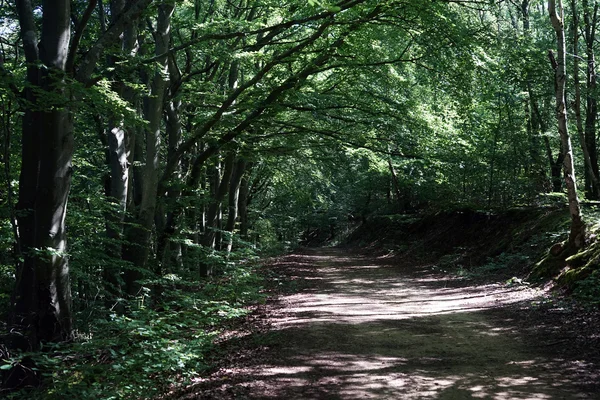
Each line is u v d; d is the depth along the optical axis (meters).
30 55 9.44
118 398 6.08
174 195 15.48
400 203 34.53
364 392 5.89
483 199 23.98
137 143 17.78
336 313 11.40
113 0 14.52
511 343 8.13
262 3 16.59
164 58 13.33
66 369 6.67
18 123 11.92
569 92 18.89
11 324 8.91
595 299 9.70
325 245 52.72
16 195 11.84
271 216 46.47
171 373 7.20
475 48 13.02
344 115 16.08
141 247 13.32
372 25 13.99
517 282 13.88
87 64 9.78
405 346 8.15
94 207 14.37
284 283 18.17
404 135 15.83
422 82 16.09
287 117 17.92
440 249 23.97
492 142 20.27
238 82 22.28
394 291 15.79
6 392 7.86
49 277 9.09
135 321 7.80
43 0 9.30
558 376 6.27
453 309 11.72
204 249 14.42
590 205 17.38
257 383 6.28
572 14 17.86
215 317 10.78
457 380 6.29
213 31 13.34
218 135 16.53
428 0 12.32
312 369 6.87
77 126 16.41
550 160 20.56
